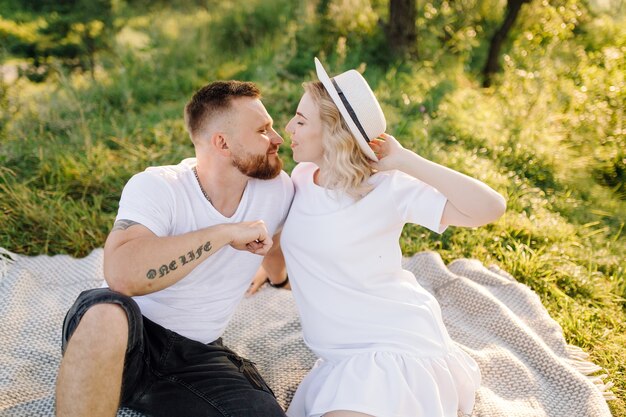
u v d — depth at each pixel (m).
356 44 6.88
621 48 6.91
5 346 2.95
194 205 2.40
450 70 6.85
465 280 3.59
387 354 2.33
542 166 5.17
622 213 4.79
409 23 6.80
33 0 6.78
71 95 5.45
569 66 6.51
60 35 6.45
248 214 2.49
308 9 7.12
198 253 2.22
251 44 6.99
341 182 2.34
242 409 2.27
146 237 2.21
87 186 4.30
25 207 3.98
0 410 2.54
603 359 3.25
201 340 2.49
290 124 2.46
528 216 4.54
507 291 3.62
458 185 2.29
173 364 2.33
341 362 2.39
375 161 2.39
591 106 5.79
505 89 6.33
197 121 2.39
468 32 7.54
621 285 3.90
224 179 2.43
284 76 6.32
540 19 7.31
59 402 2.02
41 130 4.77
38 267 3.61
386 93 5.95
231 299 2.55
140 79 6.13
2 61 6.18
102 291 2.14
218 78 6.39
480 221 2.32
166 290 2.38
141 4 7.29
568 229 4.36
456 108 5.97
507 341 3.22
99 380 2.02
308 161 2.46
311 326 2.51
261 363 3.03
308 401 2.43
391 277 2.48
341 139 2.33
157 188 2.32
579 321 3.48
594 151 5.42
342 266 2.38
